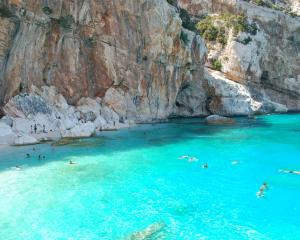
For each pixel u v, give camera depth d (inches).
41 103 1462.8
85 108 1656.0
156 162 1083.3
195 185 879.7
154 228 649.6
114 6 1765.5
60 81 1647.4
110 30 1771.7
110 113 1752.0
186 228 651.5
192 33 2250.2
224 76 2659.9
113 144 1327.5
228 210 733.3
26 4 1427.2
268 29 2997.0
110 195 804.6
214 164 1074.7
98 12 1721.2
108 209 730.8
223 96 2438.5
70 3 1603.1
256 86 2753.4
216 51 2753.4
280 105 2706.7
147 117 1951.3
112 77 1792.6
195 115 2383.1
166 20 1939.0
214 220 685.9
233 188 863.1
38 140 1296.8
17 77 1443.2
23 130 1341.0
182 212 719.7
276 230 646.5
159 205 754.2
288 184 892.6
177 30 2006.6
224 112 2439.7
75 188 842.2
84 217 692.1
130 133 1581.0
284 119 2231.8
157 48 1930.4
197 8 3070.9
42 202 757.9
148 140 1423.5
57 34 1587.1
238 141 1437.0
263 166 1058.1
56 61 1622.8
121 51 1819.6
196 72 2332.7
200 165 1059.3
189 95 2349.9
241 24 2768.2
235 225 666.8
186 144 1359.5
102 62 1770.4
